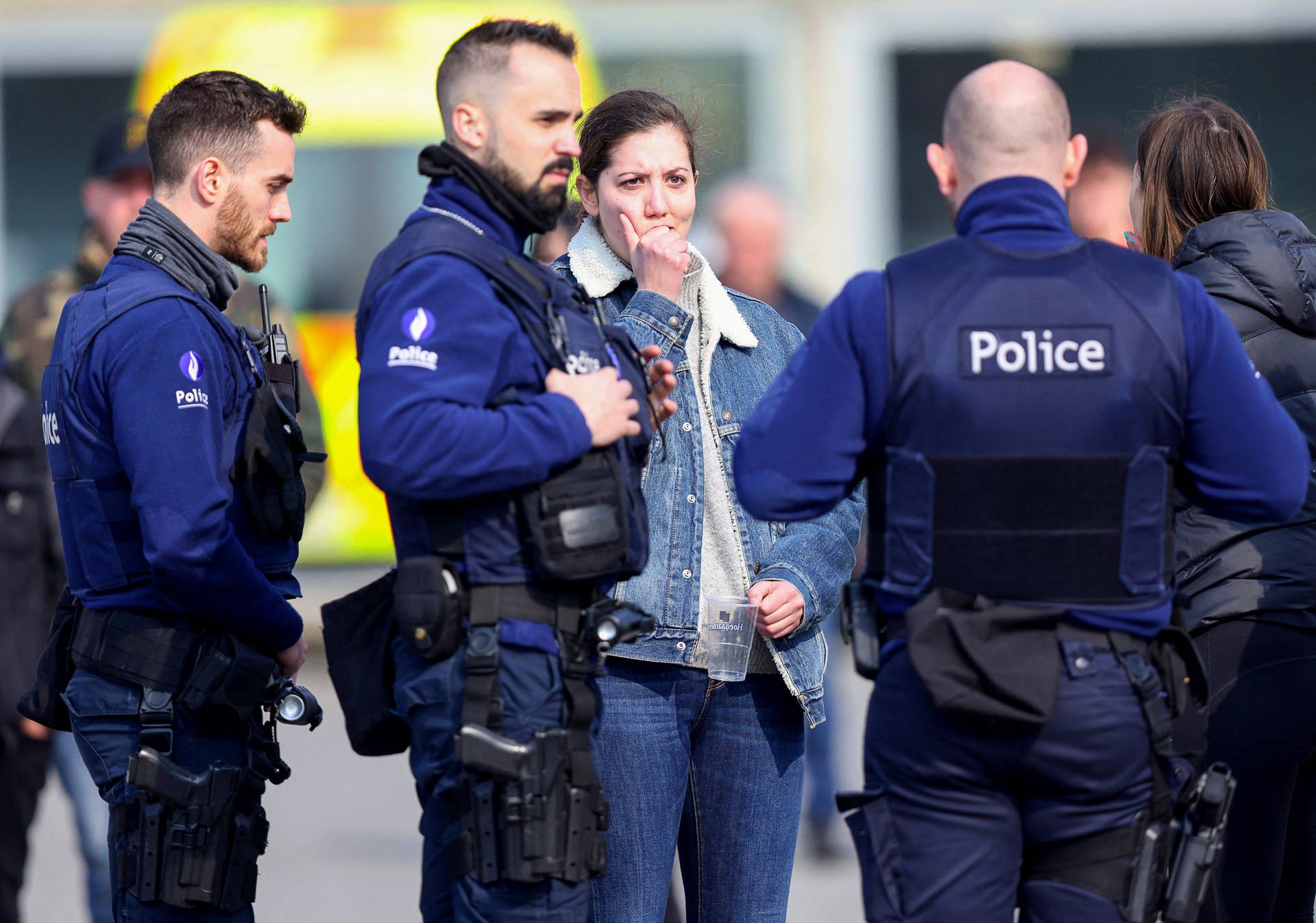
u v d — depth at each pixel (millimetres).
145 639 12859
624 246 13922
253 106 13664
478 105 11469
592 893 13094
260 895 21375
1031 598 10750
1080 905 10875
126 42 35938
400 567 11398
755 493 11227
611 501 11227
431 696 11289
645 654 12992
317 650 35344
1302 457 11227
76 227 36312
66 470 13156
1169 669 10977
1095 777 10766
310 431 19125
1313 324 13609
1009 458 10719
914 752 10953
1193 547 13766
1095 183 21703
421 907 11812
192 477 12586
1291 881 14773
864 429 11094
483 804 11062
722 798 13578
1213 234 13836
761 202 25781
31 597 18328
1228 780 11312
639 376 12047
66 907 21531
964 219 11266
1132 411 10734
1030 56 37062
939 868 10922
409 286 11117
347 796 27078
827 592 13625
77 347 13031
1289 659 13617
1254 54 36656
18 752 18375
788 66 36938
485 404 11086
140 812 12797
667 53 36781
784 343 14352
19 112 36125
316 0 35469
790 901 20938
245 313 22297
